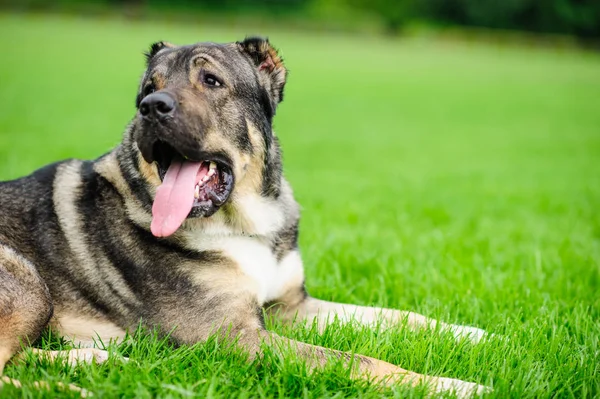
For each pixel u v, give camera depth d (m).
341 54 44.62
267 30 58.72
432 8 72.06
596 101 28.12
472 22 71.75
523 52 57.78
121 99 20.27
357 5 74.56
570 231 7.78
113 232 4.09
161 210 3.79
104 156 4.38
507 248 6.79
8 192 4.25
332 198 9.60
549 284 5.45
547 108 25.59
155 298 3.96
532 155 15.56
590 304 4.98
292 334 4.12
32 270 3.86
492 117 22.75
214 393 3.15
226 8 68.00
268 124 4.40
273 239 4.33
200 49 4.15
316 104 23.98
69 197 4.25
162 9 64.69
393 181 11.52
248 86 4.25
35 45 34.06
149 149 3.76
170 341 3.88
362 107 23.83
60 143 12.72
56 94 20.47
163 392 3.14
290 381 3.33
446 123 20.98
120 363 3.47
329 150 15.08
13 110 17.05
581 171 13.46
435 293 5.25
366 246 6.64
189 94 3.91
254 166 4.23
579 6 68.75
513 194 10.57
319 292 5.16
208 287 3.93
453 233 7.42
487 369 3.65
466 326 4.32
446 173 12.73
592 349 3.97
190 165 3.95
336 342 3.95
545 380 3.52
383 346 3.83
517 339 4.03
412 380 3.38
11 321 3.61
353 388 3.31
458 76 36.12
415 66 40.06
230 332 3.78
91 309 4.11
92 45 35.59
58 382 3.23
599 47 61.91
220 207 4.09
